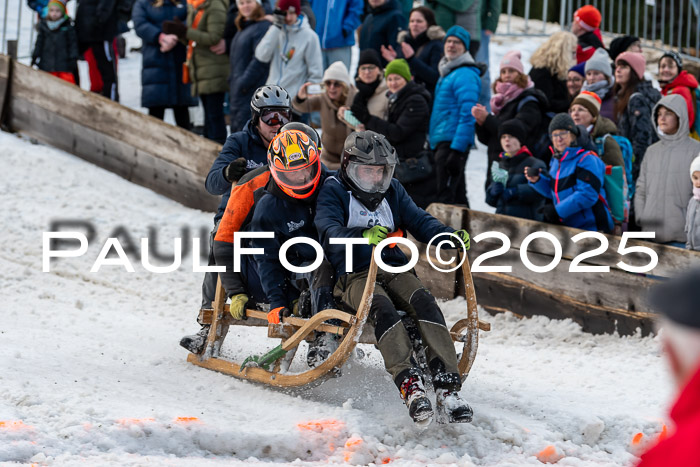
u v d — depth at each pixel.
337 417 8.99
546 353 12.54
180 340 11.68
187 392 10.10
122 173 20.97
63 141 22.14
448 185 16.66
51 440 8.06
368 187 9.27
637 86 15.65
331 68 16.36
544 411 9.52
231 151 10.89
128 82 27.11
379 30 19.84
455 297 14.91
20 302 13.92
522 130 14.54
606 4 28.20
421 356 9.30
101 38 22.73
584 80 16.69
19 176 19.95
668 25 28.16
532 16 29.95
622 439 9.05
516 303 14.03
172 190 20.00
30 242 16.84
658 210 13.38
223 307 10.93
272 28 18.31
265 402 9.73
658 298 3.10
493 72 25.77
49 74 22.42
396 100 15.80
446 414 8.55
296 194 9.51
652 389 10.62
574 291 13.33
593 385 10.88
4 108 23.25
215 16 19.56
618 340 12.68
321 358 9.82
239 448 8.50
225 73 20.02
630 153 14.60
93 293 14.95
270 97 10.69
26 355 10.73
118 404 9.21
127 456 8.03
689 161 13.12
